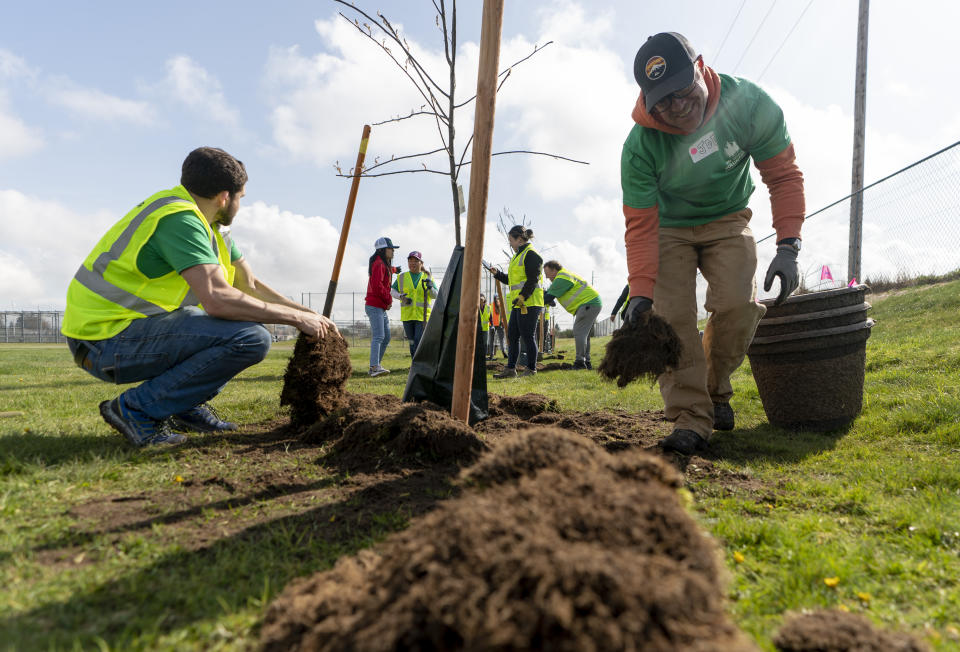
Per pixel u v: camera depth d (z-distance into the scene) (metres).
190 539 1.77
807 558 1.70
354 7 3.81
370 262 7.98
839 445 3.22
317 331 3.28
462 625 0.86
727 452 3.12
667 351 2.52
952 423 3.24
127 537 1.77
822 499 2.31
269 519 1.96
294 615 1.17
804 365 3.52
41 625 1.25
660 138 2.93
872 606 1.46
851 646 1.15
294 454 2.85
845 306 3.50
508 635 0.83
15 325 44.38
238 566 1.59
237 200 3.20
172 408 2.96
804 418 3.59
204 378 2.96
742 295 3.05
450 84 3.94
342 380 3.54
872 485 2.47
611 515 1.09
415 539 1.13
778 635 1.24
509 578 0.91
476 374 3.59
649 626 0.86
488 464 1.45
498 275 8.43
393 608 0.97
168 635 1.25
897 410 3.63
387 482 2.36
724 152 2.93
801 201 3.12
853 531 1.98
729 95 2.94
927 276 11.31
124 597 1.40
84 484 2.24
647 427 3.67
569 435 1.55
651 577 0.93
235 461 2.68
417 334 9.21
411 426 2.70
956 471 2.49
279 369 9.38
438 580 0.95
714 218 3.13
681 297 3.08
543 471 1.31
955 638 1.29
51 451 2.70
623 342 2.53
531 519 1.07
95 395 5.20
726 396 3.52
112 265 2.88
